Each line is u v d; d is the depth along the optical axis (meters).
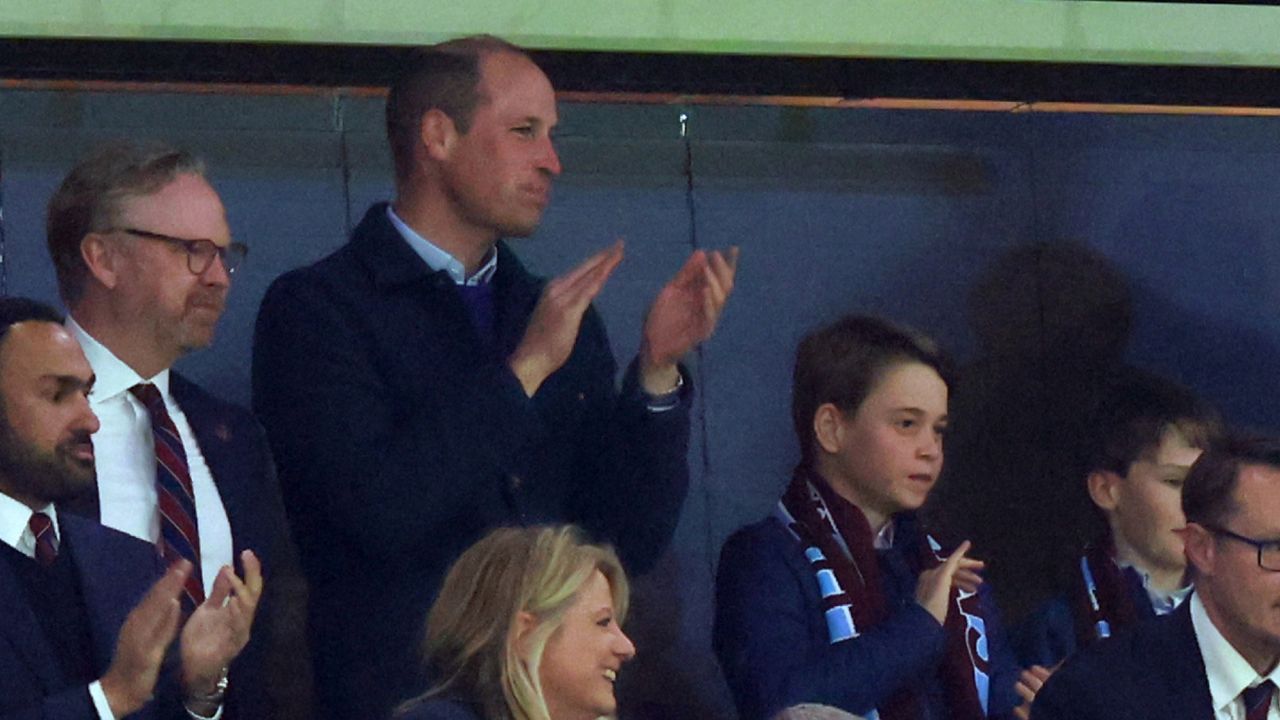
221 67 23.33
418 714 17.19
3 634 18.08
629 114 24.56
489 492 20.61
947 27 25.52
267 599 20.47
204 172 20.77
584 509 21.78
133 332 20.25
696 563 23.12
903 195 25.17
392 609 20.38
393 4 23.88
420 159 21.69
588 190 24.28
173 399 20.50
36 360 18.75
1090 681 20.36
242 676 20.12
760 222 24.67
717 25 24.84
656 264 24.31
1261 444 20.23
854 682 21.30
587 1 24.52
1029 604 23.91
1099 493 24.42
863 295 24.77
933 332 24.88
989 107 25.58
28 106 22.69
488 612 17.56
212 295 20.52
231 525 20.28
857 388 22.66
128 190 20.30
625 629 22.47
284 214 23.23
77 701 17.67
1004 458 24.39
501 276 21.98
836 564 22.06
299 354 20.84
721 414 23.80
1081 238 25.53
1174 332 25.45
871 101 25.28
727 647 21.98
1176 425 24.62
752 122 24.88
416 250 21.48
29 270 22.33
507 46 22.08
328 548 20.67
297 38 23.58
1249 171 26.16
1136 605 23.94
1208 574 20.28
